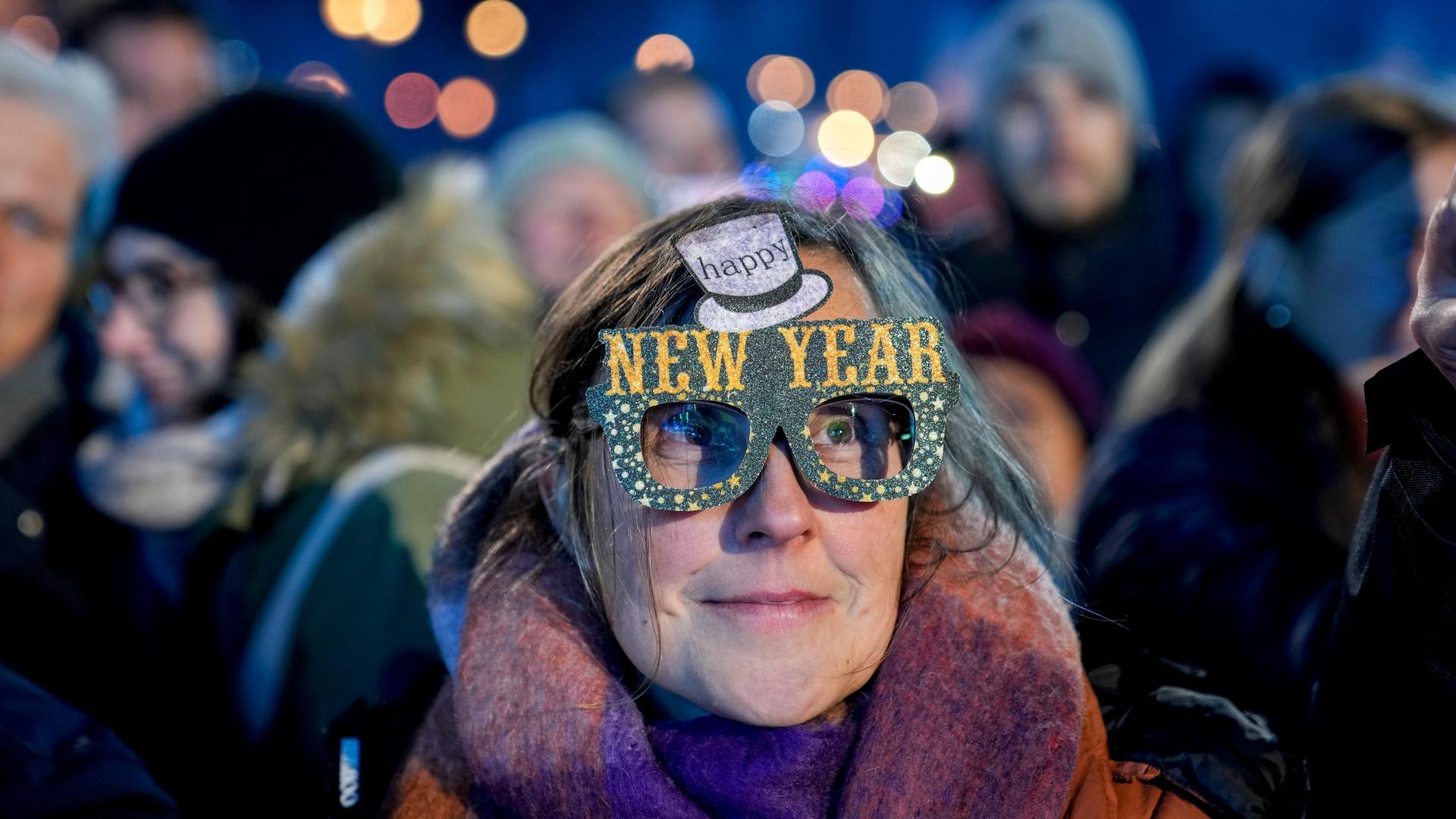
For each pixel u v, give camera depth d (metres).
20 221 2.49
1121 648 1.51
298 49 6.93
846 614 1.27
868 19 6.39
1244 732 1.30
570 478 1.37
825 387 1.24
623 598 1.30
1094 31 3.49
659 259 1.34
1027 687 1.26
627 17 7.05
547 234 3.63
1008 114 3.50
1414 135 2.08
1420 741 1.15
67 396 2.70
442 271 2.32
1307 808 1.27
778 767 1.25
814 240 1.36
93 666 2.49
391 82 7.00
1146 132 3.62
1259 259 2.22
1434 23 4.49
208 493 2.53
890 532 1.28
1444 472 1.11
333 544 2.09
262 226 2.56
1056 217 3.44
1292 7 4.76
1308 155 2.13
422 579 2.02
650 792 1.24
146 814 1.48
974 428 1.43
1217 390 2.21
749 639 1.24
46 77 2.52
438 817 1.40
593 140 3.75
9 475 2.53
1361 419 2.10
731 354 1.24
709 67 6.54
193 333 2.57
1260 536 1.96
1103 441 2.40
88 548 2.57
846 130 5.53
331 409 2.24
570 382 1.37
